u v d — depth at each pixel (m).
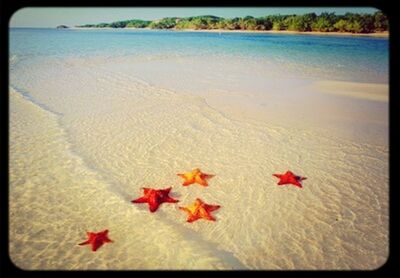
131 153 2.30
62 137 2.52
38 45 9.13
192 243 1.48
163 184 1.95
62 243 1.49
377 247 1.48
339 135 2.64
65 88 3.91
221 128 2.75
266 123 2.88
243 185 1.95
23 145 2.38
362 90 4.04
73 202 1.77
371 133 2.68
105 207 1.73
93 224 1.61
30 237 1.52
